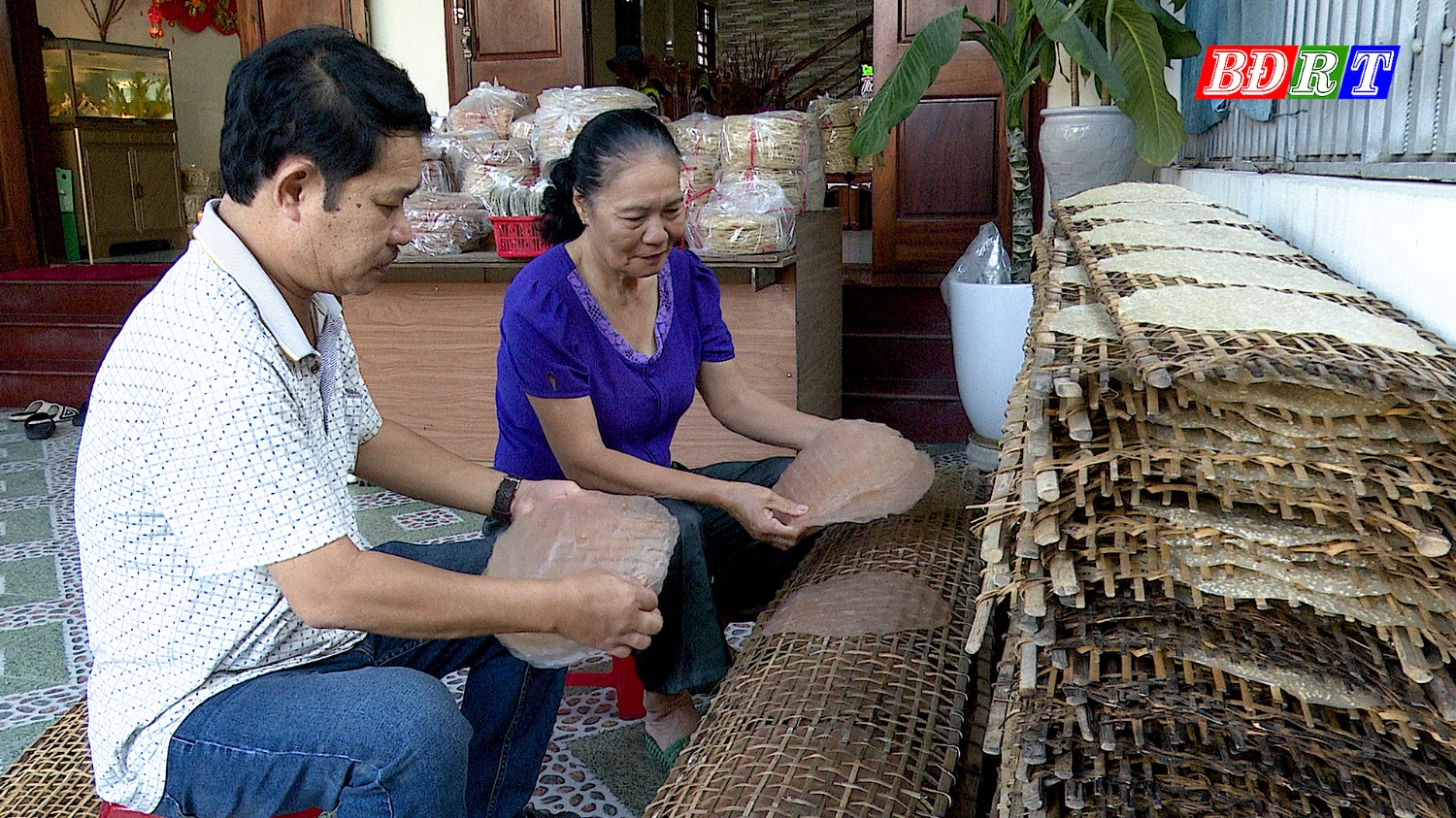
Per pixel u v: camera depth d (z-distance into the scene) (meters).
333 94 1.14
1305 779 1.02
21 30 6.45
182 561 1.23
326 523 1.20
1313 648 1.02
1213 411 1.02
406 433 1.64
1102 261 1.49
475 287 3.61
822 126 7.46
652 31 9.86
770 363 3.47
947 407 4.32
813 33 12.63
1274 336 1.04
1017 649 1.10
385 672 1.29
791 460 2.15
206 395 1.16
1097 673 1.04
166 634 1.25
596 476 1.87
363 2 5.46
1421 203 1.24
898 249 5.01
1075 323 1.20
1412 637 0.93
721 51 12.87
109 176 8.92
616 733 2.15
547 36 5.29
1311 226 1.76
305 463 1.21
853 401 4.41
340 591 1.19
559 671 1.65
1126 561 1.04
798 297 3.45
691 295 2.11
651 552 1.47
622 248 1.78
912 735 1.36
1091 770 1.07
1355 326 1.09
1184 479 1.05
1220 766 1.03
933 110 4.84
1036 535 1.01
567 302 1.86
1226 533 1.01
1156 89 3.21
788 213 3.36
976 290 3.56
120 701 1.27
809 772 1.29
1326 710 1.02
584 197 1.78
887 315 4.50
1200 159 3.52
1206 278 1.34
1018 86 3.53
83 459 1.26
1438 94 1.52
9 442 4.71
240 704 1.25
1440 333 1.18
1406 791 0.96
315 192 1.17
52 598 2.94
